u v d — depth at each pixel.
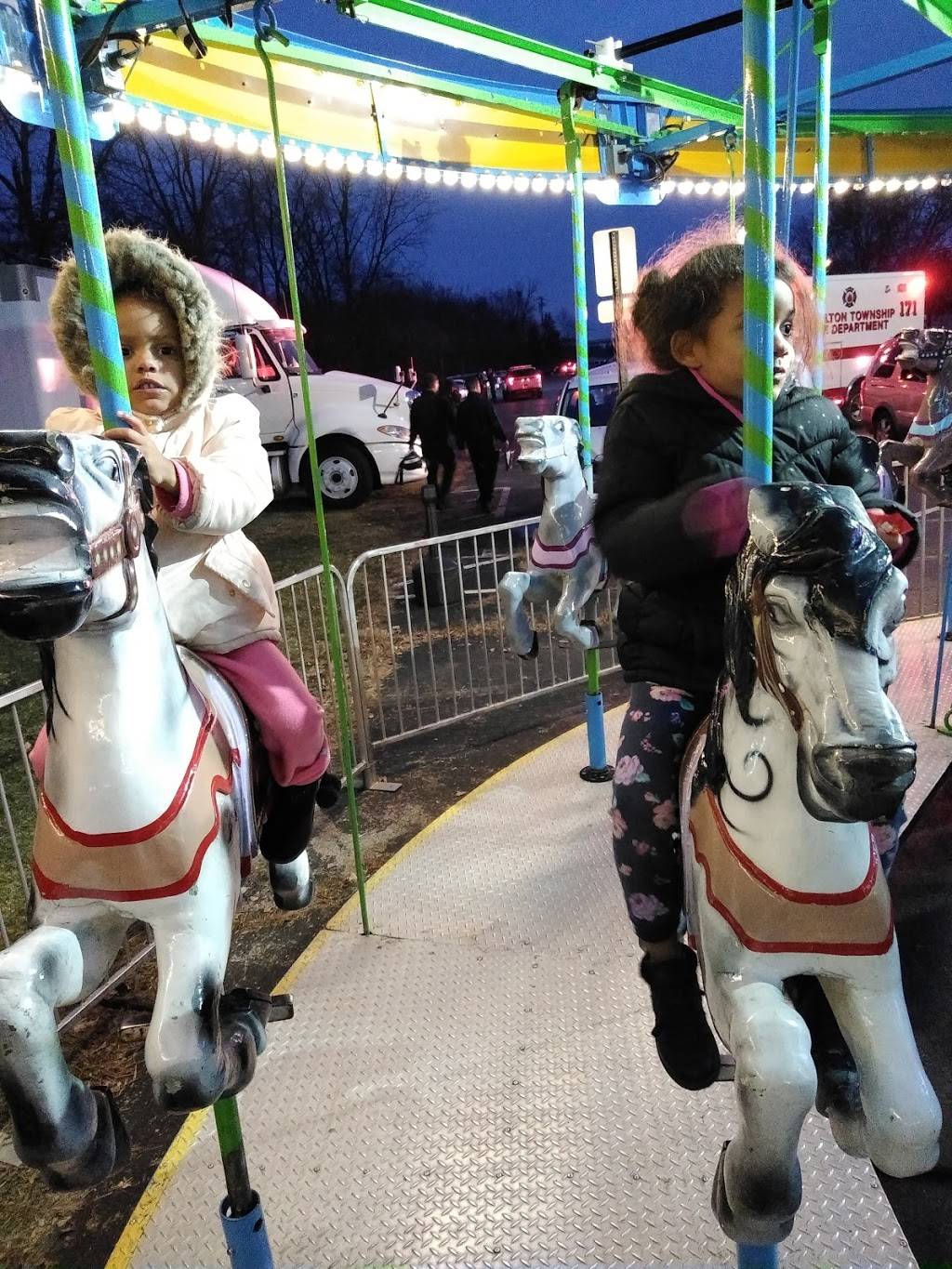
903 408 11.91
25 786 4.74
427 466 11.22
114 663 1.26
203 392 1.68
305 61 3.51
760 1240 1.25
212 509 1.47
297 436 11.16
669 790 1.49
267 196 19.66
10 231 18.58
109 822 1.25
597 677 4.02
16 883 3.80
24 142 18.02
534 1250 1.88
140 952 3.07
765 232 1.23
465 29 3.04
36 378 7.82
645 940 1.56
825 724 1.00
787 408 1.51
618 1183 2.01
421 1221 1.98
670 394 1.46
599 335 12.73
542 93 4.34
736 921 1.20
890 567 1.04
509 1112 2.24
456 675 6.07
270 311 11.49
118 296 1.59
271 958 3.21
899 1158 1.13
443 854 3.54
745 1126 1.12
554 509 3.86
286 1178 2.12
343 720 2.89
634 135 4.68
